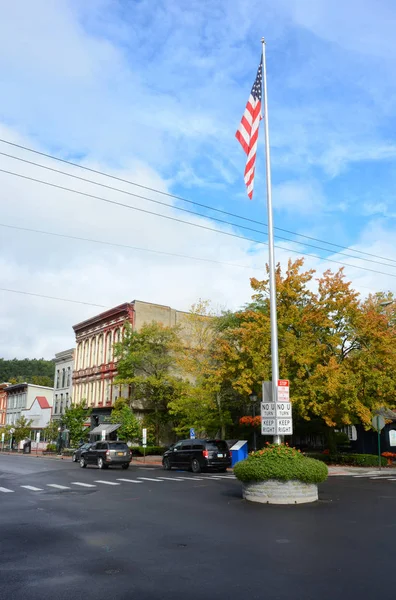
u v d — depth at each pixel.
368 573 6.93
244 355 28.98
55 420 57.91
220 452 26.47
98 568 7.28
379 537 9.16
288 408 14.70
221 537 9.27
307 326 27.17
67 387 59.12
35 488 18.34
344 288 27.17
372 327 26.67
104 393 50.19
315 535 9.37
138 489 17.83
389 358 26.39
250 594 6.10
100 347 52.81
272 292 15.05
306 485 13.73
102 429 45.66
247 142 15.84
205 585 6.46
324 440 38.75
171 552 8.18
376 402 27.14
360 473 24.92
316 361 27.27
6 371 138.00
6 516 11.85
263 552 8.12
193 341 42.66
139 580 6.70
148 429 42.91
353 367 26.92
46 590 6.30
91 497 15.51
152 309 49.38
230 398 37.16
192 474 25.28
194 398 36.25
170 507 13.16
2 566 7.41
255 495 13.91
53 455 48.62
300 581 6.59
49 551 8.30
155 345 43.47
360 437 36.12
